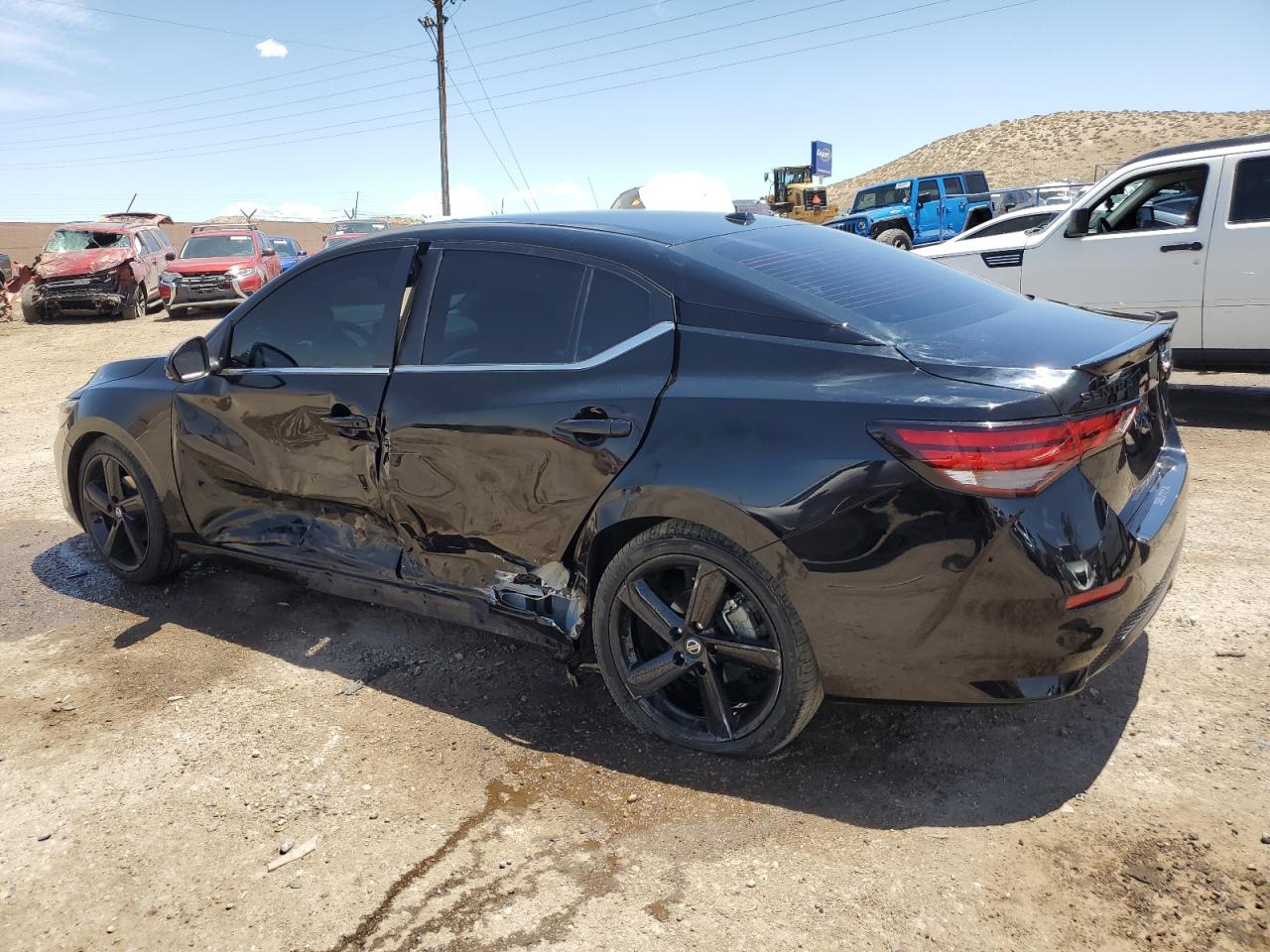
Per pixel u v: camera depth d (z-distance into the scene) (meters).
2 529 5.58
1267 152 6.58
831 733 2.97
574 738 3.05
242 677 3.57
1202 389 7.82
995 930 2.15
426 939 2.23
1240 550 4.18
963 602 2.35
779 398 2.54
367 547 3.50
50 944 2.30
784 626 2.58
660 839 2.53
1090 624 2.36
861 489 2.38
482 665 3.56
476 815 2.68
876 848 2.44
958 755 2.81
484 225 3.33
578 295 3.00
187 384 3.96
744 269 2.86
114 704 3.41
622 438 2.74
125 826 2.72
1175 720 2.91
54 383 12.05
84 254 19.36
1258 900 2.18
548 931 2.23
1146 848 2.37
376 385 3.34
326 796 2.81
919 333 2.61
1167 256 7.02
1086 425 2.34
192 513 4.07
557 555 3.00
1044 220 11.31
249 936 2.28
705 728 2.88
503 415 2.99
